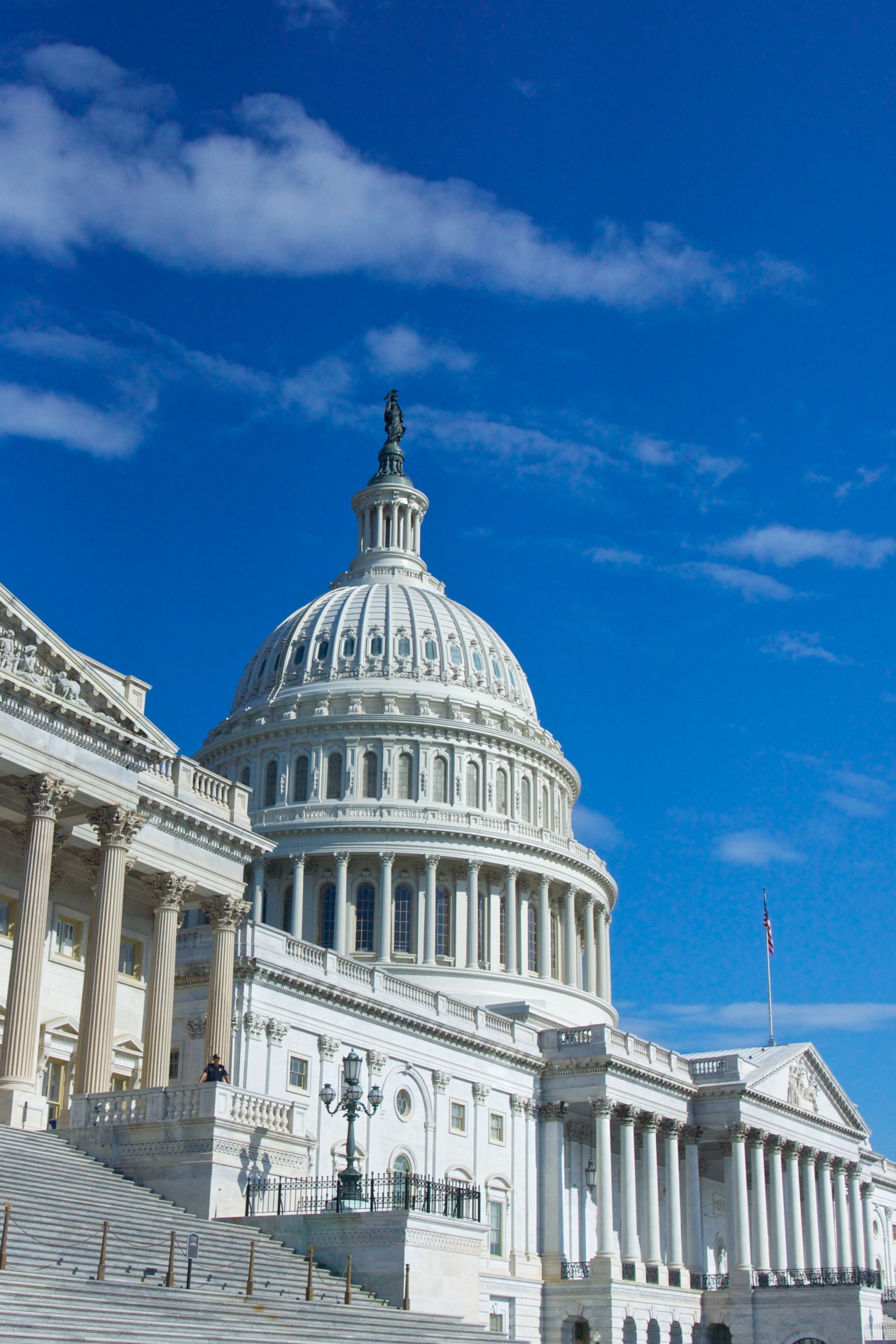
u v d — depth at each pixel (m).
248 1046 71.81
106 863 53.12
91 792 52.50
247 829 63.81
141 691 57.34
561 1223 92.56
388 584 138.75
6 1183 39.28
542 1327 89.06
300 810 119.94
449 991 113.19
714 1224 116.50
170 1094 46.34
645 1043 100.62
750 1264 100.44
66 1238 36.28
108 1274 34.53
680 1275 97.50
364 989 81.81
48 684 51.59
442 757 124.19
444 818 120.38
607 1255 89.94
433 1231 44.78
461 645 132.75
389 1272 43.47
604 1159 92.75
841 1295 93.69
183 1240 39.91
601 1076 94.38
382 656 129.25
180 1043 72.75
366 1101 78.62
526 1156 92.81
